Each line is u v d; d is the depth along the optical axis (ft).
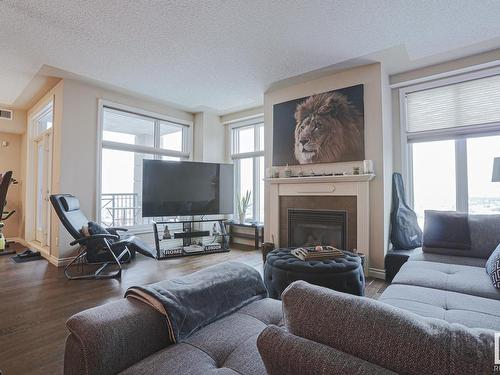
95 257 12.03
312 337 2.25
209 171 15.71
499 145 10.23
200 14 7.79
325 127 12.03
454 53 10.12
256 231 15.96
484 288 5.47
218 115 18.67
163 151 16.74
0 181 14.61
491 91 10.18
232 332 3.80
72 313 7.41
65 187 12.37
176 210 14.71
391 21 8.15
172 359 3.17
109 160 14.90
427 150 11.61
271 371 2.26
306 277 7.13
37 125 16.48
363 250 10.84
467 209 10.78
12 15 7.81
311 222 12.39
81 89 12.93
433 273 6.44
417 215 11.75
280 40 9.17
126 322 3.28
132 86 13.35
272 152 13.88
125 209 16.83
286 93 13.41
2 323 6.84
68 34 8.79
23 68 11.30
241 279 4.88
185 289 4.06
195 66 11.13
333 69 11.43
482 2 7.30
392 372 1.84
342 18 8.00
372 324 2.07
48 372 5.03
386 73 11.48
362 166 11.09
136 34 8.80
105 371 2.92
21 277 10.49
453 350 1.78
